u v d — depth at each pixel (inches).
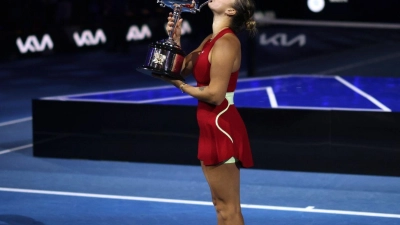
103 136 678.5
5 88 1129.4
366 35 1507.1
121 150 677.9
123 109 671.1
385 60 1187.9
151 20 1793.8
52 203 546.6
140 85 1158.3
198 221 504.7
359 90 815.7
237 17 369.4
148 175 633.6
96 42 1637.6
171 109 661.9
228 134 363.9
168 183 609.0
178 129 663.8
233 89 370.0
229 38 359.6
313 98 745.6
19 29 1480.1
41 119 689.0
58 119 685.3
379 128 631.2
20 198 559.5
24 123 864.9
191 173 641.6
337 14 1556.3
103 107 674.2
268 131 649.0
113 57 1546.5
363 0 1540.4
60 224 495.5
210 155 365.4
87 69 1355.8
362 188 598.9
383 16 1528.1
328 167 645.3
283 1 1549.0
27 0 1541.6
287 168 652.1
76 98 719.7
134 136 673.0
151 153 673.0
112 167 659.4
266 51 1379.2
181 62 363.3
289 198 568.1
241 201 558.6
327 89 826.2
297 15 1545.3
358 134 635.5
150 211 528.4
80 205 542.3
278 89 827.4
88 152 684.7
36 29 1499.8
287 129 645.9
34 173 637.3
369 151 636.1
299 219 512.7
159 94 772.0
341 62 1182.3
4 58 1414.9
